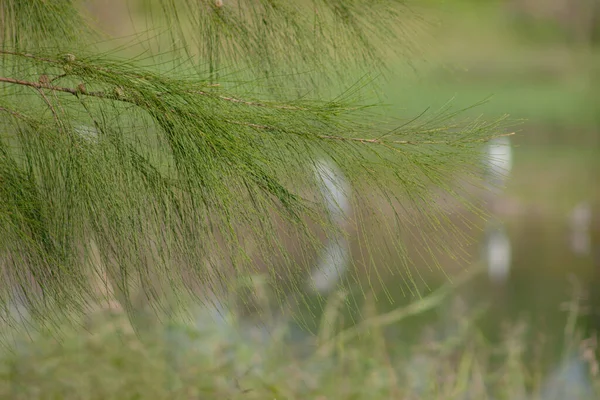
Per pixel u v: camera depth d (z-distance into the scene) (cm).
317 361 440
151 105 315
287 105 320
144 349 428
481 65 2366
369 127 321
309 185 319
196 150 314
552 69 2434
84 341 431
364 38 352
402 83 364
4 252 319
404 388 439
